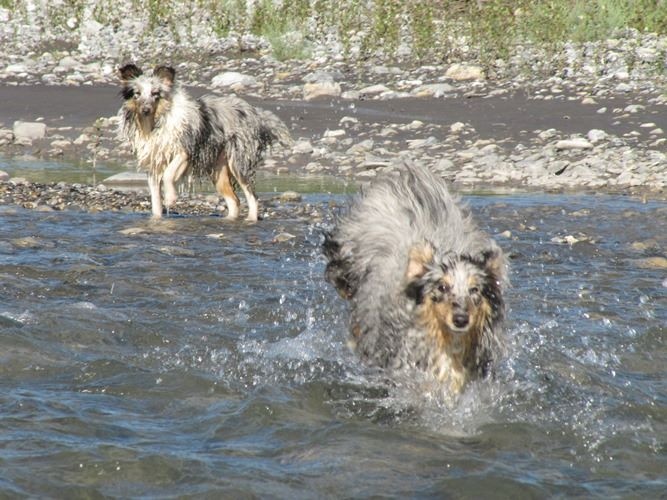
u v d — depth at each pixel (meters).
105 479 6.83
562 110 26.61
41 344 9.67
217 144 17.41
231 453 7.32
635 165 22.02
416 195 9.68
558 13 32.38
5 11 39.00
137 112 17.05
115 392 8.56
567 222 17.44
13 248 14.04
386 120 26.39
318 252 14.48
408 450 7.49
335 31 35.31
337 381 9.01
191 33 36.06
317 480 6.89
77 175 22.20
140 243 14.85
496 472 7.06
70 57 33.75
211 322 10.75
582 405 8.57
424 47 32.34
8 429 7.59
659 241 16.03
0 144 25.44
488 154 23.19
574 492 6.80
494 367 9.07
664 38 32.50
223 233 16.05
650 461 7.41
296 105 27.89
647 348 10.23
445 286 8.52
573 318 11.24
